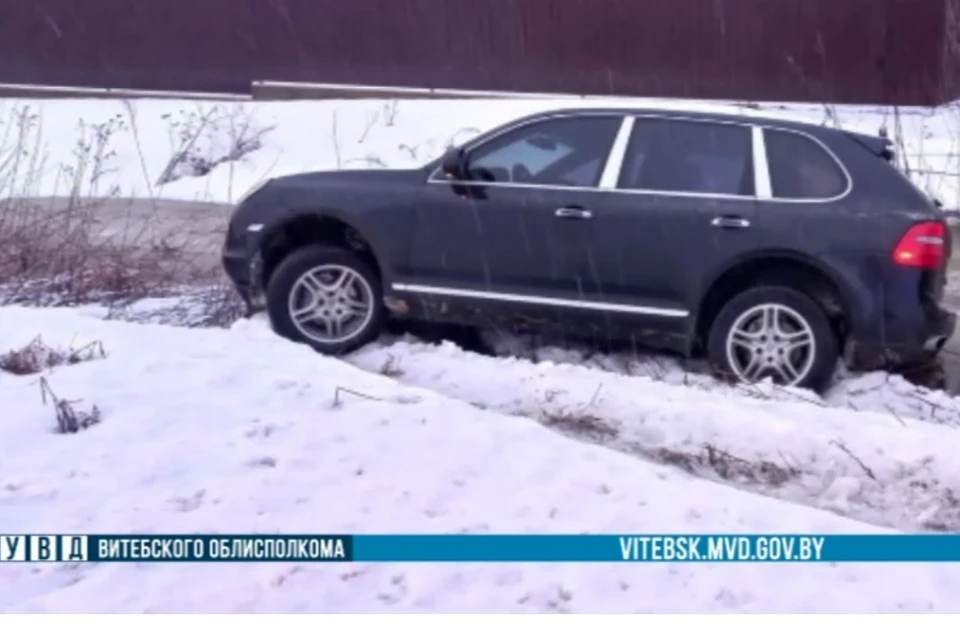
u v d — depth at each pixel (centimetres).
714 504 586
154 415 663
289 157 1783
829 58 2050
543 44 2114
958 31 2003
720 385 818
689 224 825
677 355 877
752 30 2062
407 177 871
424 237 860
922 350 816
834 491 666
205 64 2203
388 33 2147
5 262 1042
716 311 838
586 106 865
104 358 761
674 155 843
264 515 563
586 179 847
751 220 820
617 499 587
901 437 723
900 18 2022
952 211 1442
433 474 604
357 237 889
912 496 663
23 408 674
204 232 1350
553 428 733
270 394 698
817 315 812
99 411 669
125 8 2220
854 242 809
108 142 1831
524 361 841
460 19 2131
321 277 877
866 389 819
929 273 811
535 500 582
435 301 864
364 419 664
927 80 2020
